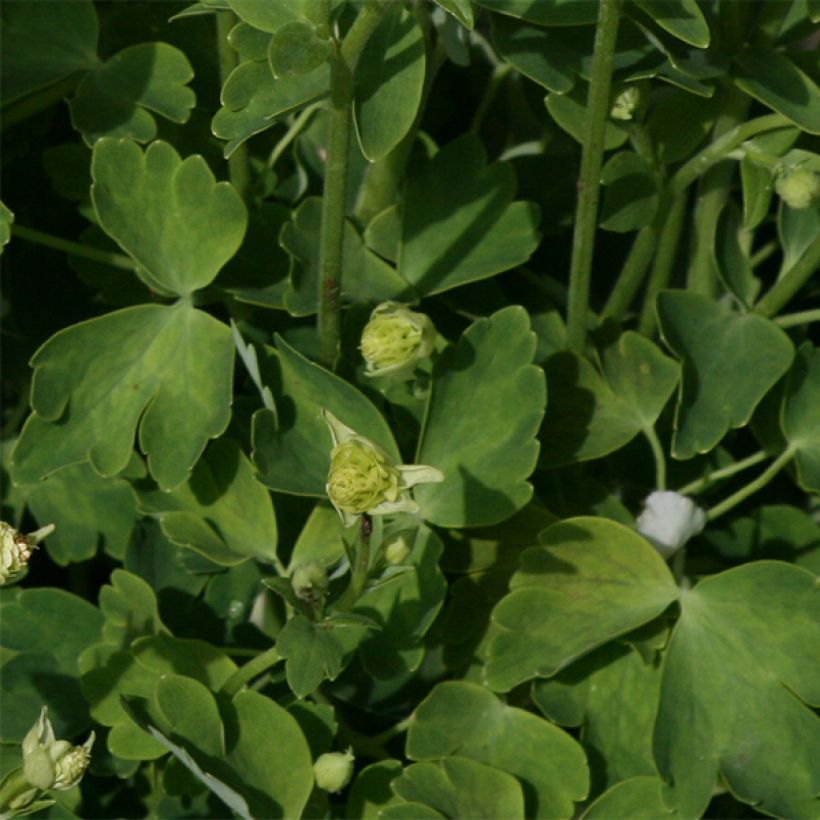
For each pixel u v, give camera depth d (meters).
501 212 0.44
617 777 0.42
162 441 0.42
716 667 0.41
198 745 0.40
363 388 0.43
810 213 0.44
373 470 0.37
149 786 0.43
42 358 0.42
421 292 0.44
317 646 0.39
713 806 0.44
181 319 0.42
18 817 0.41
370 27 0.38
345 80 0.39
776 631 0.41
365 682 0.43
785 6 0.43
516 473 0.41
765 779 0.40
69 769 0.37
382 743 0.43
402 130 0.39
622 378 0.44
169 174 0.42
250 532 0.43
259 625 0.44
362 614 0.42
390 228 0.44
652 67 0.41
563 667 0.41
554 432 0.43
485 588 0.43
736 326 0.43
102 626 0.43
